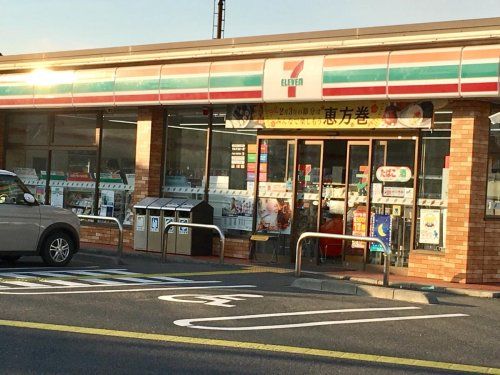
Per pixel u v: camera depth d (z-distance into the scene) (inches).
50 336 297.4
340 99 580.4
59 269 546.9
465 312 408.2
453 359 286.8
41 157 826.2
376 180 608.7
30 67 773.9
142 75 681.0
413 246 587.8
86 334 303.9
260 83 613.6
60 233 570.6
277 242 657.0
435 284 533.6
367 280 540.4
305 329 332.2
